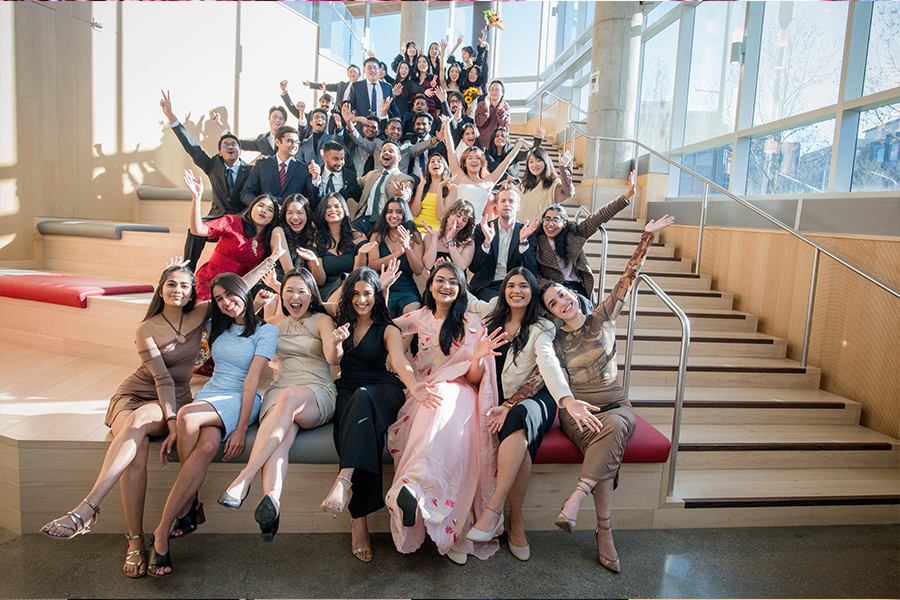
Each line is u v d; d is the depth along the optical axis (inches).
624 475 109.4
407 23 384.8
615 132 285.6
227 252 138.3
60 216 212.2
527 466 99.3
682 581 94.5
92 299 152.9
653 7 317.1
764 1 227.0
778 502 114.3
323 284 141.6
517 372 110.0
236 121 285.6
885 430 139.8
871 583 96.0
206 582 88.0
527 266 141.9
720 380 156.0
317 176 175.8
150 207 238.8
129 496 90.2
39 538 98.7
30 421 108.3
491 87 242.4
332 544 100.8
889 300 139.9
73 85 213.5
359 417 95.7
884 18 167.3
